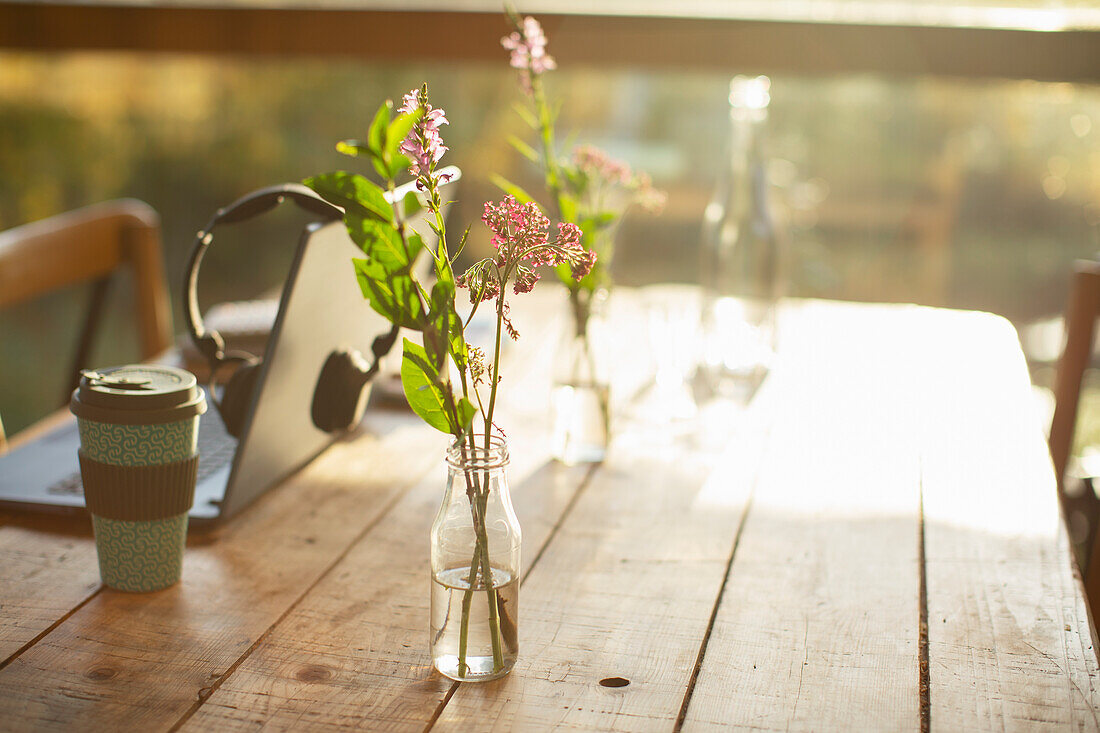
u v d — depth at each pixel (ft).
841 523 4.51
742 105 5.85
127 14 7.82
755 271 5.92
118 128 16.47
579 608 3.95
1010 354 6.54
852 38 7.28
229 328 5.52
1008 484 4.85
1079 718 3.49
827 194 16.67
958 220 17.47
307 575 4.11
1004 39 7.13
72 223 6.34
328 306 4.55
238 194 17.10
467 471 3.53
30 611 3.86
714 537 4.40
